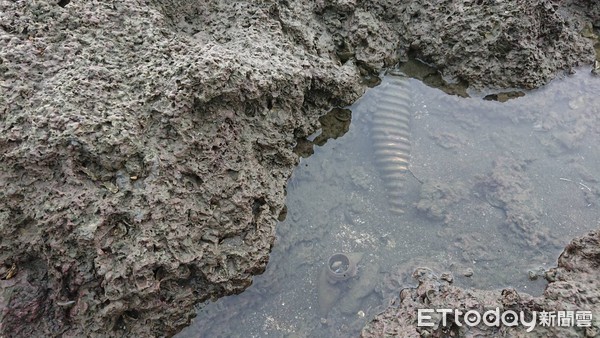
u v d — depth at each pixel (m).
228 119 0.69
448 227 0.79
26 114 0.60
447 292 0.66
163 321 0.64
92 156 0.60
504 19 0.87
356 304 0.71
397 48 0.94
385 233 0.79
